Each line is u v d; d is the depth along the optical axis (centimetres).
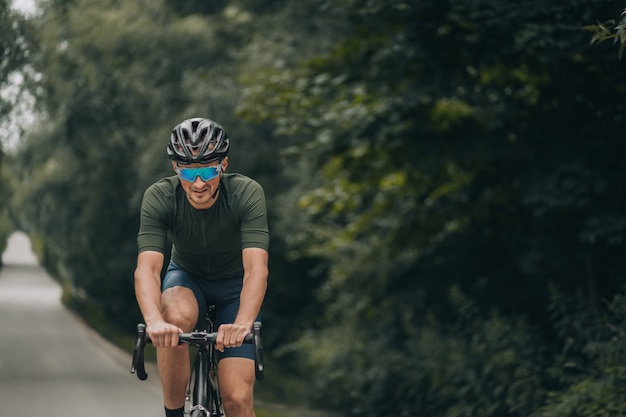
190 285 445
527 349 1106
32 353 2902
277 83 1255
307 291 2856
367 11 1012
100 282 4050
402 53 1061
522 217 1232
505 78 1110
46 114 2453
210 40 2480
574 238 1121
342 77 1157
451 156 1134
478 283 1336
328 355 1933
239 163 2427
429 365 1323
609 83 1058
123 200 3167
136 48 2461
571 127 1071
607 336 991
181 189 425
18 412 1519
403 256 1517
